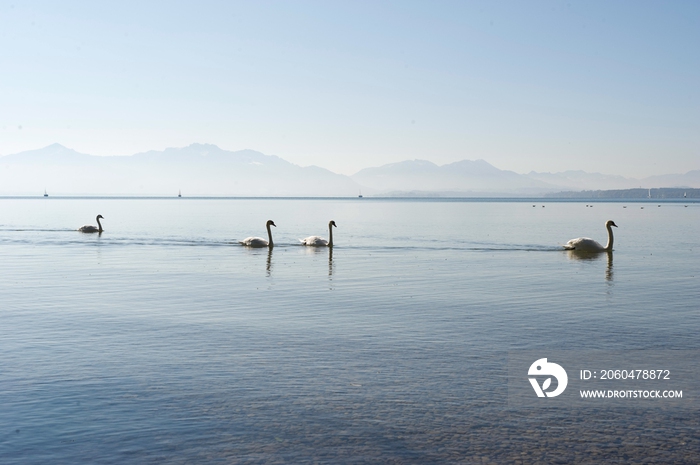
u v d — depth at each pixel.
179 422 10.46
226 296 22.59
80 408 11.05
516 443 9.80
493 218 100.31
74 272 29.69
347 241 50.31
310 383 12.41
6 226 72.19
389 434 10.05
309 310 19.81
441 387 12.23
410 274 29.09
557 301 21.47
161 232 61.62
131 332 16.67
